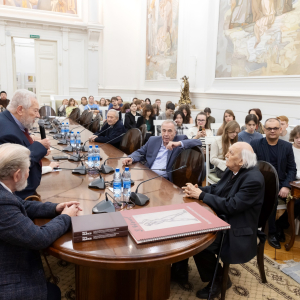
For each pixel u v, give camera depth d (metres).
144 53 11.43
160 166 2.92
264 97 5.81
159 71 10.30
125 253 1.22
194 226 1.43
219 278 2.06
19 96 2.17
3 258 1.21
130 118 6.03
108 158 2.80
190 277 2.31
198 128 4.64
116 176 1.89
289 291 2.14
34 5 10.48
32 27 10.55
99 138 4.06
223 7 6.87
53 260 2.53
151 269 1.81
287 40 5.23
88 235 1.30
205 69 7.61
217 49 7.18
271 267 2.45
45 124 5.25
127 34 11.90
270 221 2.84
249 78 6.16
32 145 1.99
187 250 1.29
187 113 5.57
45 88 11.23
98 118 5.42
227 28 6.77
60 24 10.73
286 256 2.64
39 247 1.22
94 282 1.75
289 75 5.23
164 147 2.97
